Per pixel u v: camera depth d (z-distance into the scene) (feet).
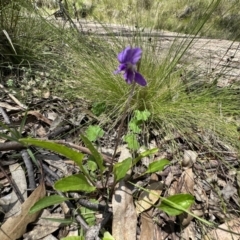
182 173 0.51
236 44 1.32
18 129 0.54
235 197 0.50
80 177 0.40
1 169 0.44
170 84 0.65
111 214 0.42
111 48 0.73
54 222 0.41
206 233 0.44
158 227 0.43
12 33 0.74
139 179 0.49
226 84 0.77
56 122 0.57
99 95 0.64
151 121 0.60
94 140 0.51
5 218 0.41
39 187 0.43
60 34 0.74
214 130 0.59
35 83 0.66
